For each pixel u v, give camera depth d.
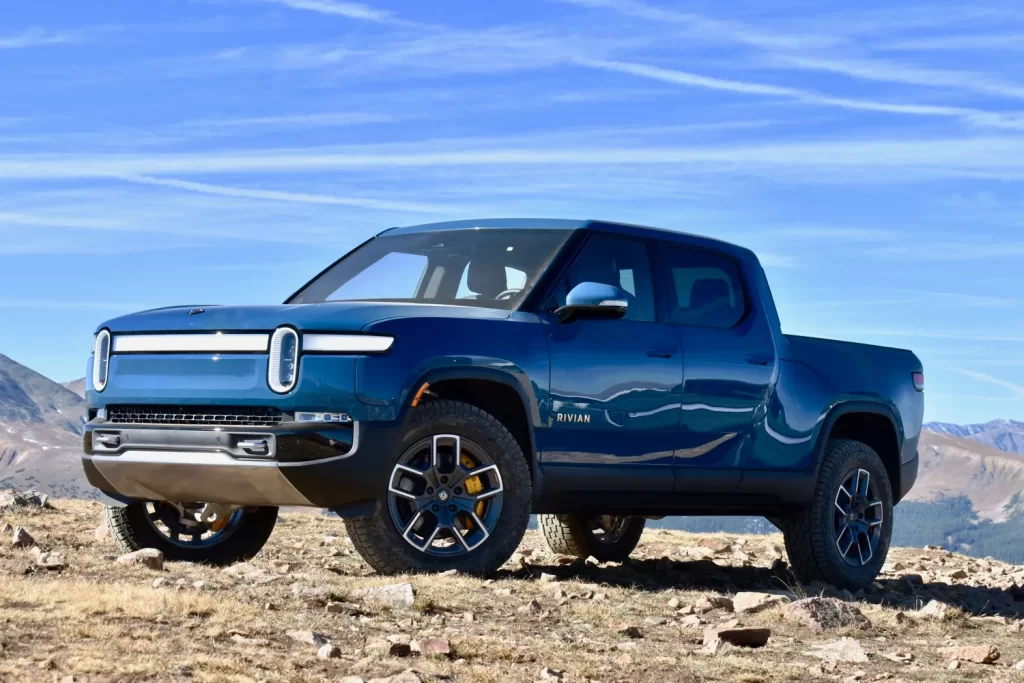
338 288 7.38
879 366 8.54
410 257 7.38
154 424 6.29
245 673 3.77
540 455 6.55
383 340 6.02
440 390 6.50
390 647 4.28
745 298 7.80
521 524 6.45
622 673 4.39
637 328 7.04
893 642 5.65
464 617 5.15
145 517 7.00
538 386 6.50
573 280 6.91
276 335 5.96
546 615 5.39
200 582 5.43
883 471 8.30
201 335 6.21
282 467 5.82
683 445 7.17
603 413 6.77
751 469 7.54
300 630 4.48
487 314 6.50
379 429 5.95
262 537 7.41
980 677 4.83
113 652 3.84
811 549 7.95
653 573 8.27
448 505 6.29
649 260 7.34
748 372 7.52
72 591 4.72
